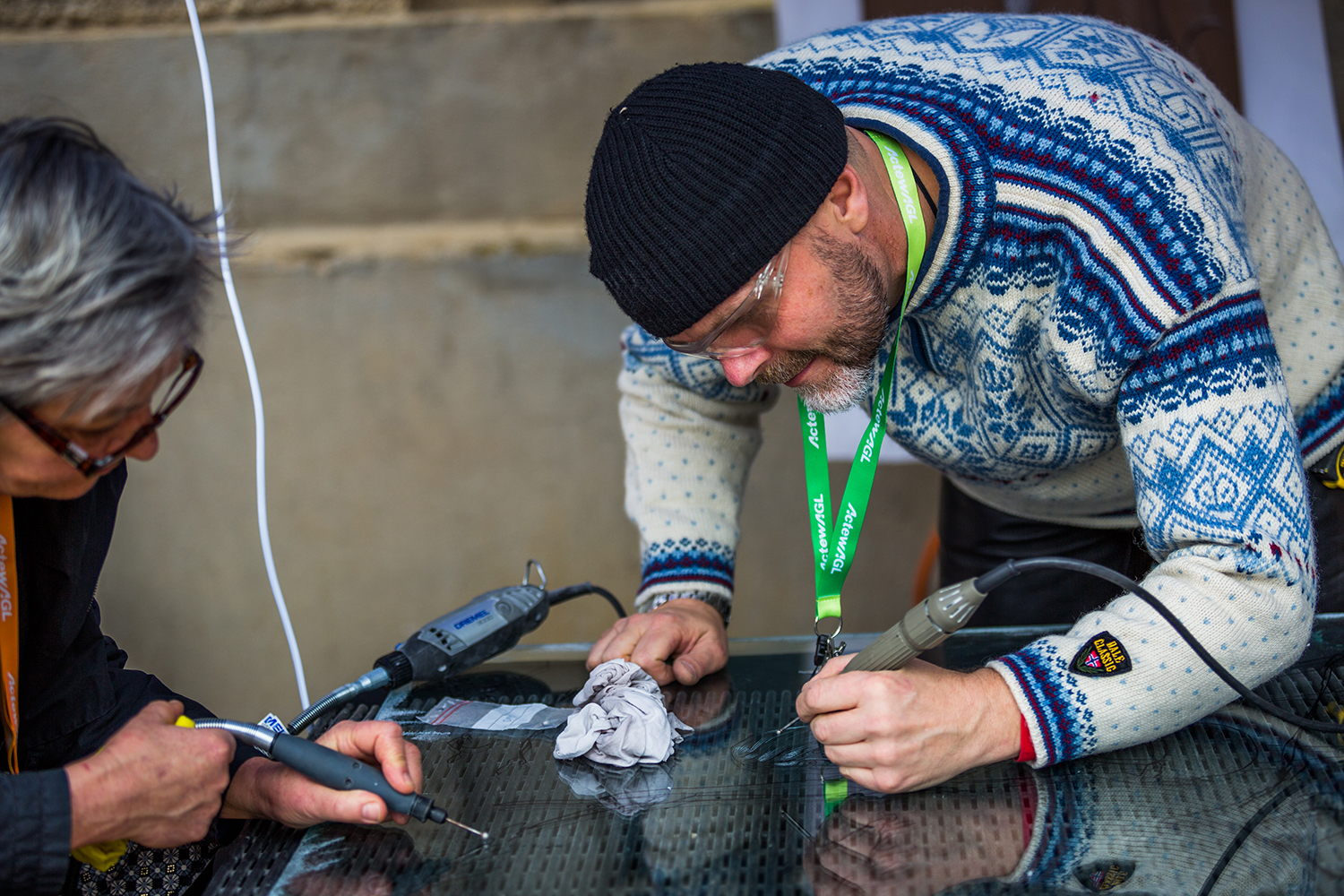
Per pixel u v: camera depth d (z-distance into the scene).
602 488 3.03
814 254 0.93
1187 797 0.87
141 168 2.94
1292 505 0.91
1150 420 0.94
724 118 0.92
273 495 3.02
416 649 1.14
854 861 0.80
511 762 0.98
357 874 0.81
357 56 2.92
